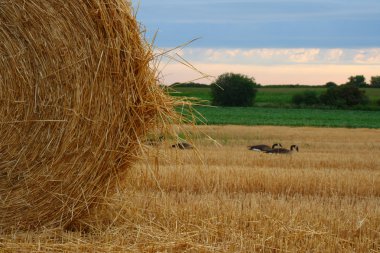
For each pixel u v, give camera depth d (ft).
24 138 27.20
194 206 32.60
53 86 26.96
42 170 27.37
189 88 257.75
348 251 26.12
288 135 111.86
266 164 60.44
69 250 25.43
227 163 59.67
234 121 155.74
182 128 29.58
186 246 25.66
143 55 27.66
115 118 27.40
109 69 27.09
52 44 26.78
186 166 49.26
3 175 27.35
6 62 27.04
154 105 28.19
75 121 27.09
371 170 55.88
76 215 28.27
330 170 52.47
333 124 157.07
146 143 29.04
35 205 27.63
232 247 25.70
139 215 29.50
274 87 313.32
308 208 33.32
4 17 26.94
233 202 34.78
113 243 26.21
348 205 36.01
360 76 300.61
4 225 27.58
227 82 232.94
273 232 27.76
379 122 168.66
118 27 26.99
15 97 27.12
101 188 28.19
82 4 26.71
